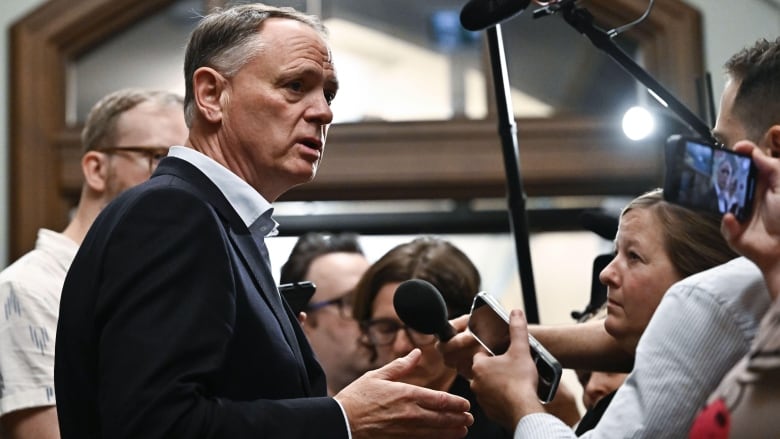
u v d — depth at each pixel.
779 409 2.52
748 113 2.98
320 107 3.68
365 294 5.10
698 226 3.64
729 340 3.02
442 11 8.80
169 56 8.78
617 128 8.66
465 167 8.62
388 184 8.66
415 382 4.88
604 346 4.11
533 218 9.22
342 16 8.81
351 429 3.29
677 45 8.48
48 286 4.62
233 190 3.58
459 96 8.74
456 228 9.23
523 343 3.45
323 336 5.95
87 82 8.78
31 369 4.49
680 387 3.04
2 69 8.67
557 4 4.29
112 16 8.67
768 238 2.73
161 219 3.25
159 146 5.04
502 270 9.31
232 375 3.30
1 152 8.62
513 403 3.35
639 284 3.68
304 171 3.66
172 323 3.13
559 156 8.69
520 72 8.65
